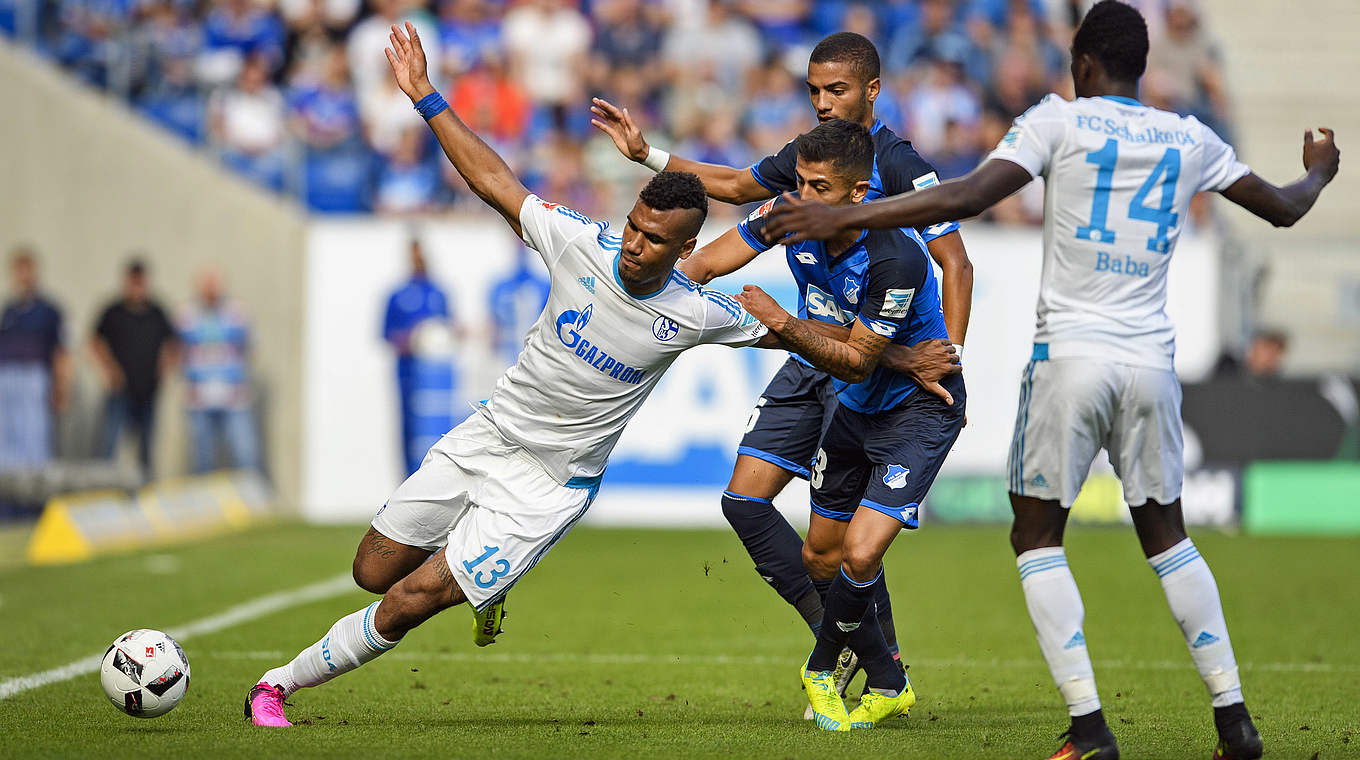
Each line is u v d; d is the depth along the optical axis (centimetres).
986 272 5403
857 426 2034
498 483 1852
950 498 5381
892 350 1945
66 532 4312
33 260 5400
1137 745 1833
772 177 2134
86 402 5928
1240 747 1645
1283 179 7388
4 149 6025
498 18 6619
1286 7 7831
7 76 6022
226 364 5572
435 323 5447
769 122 6375
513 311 5491
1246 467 5288
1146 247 1622
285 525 5344
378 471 5566
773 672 2522
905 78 6406
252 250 5847
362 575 1906
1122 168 1605
